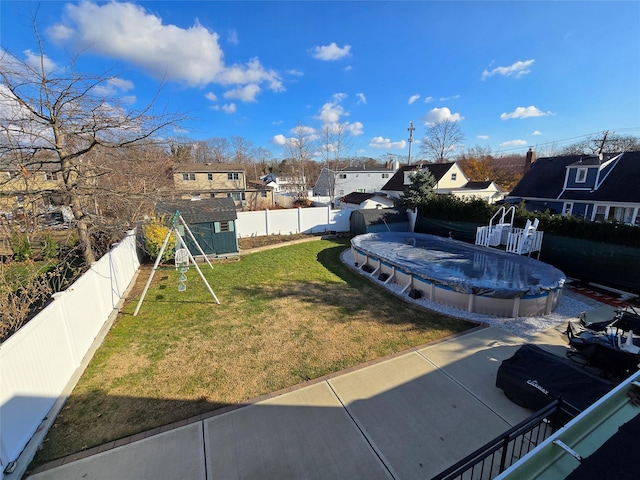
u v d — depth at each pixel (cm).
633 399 268
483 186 2989
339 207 3139
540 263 961
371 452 373
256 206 3403
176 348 616
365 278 1072
